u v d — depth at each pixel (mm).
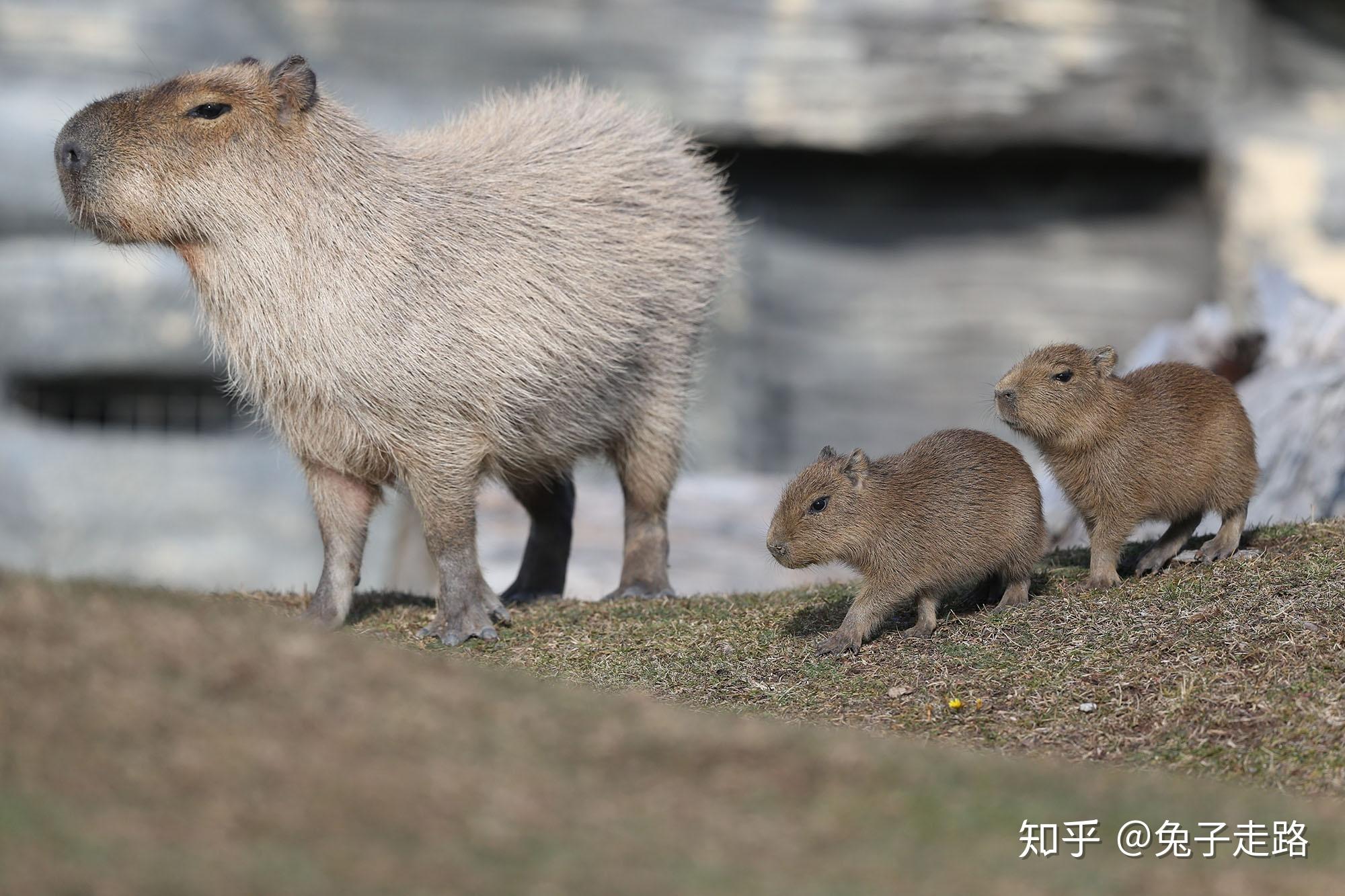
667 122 27828
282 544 50750
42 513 48969
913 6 55000
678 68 55125
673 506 40406
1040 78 55438
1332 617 19703
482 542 37406
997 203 59500
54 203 49844
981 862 13664
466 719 16219
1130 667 19266
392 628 23172
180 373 51500
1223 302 57438
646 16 55156
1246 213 56938
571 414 24078
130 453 50438
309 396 22156
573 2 54969
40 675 15922
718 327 56406
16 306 49938
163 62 51312
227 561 50062
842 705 19203
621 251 24328
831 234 59281
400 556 38031
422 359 22031
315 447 22656
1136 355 38906
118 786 13922
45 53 50750
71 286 50031
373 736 15492
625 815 14203
